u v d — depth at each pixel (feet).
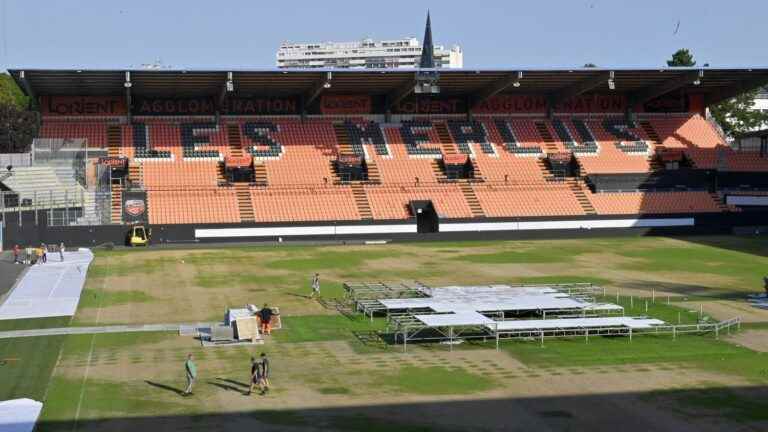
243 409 132.46
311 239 378.94
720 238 388.78
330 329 192.54
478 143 443.73
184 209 375.45
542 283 256.11
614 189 423.23
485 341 179.73
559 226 399.65
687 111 481.05
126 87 383.04
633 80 432.66
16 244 339.57
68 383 147.02
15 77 365.61
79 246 349.00
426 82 399.65
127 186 384.68
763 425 124.88
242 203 384.06
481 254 332.80
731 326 193.16
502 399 137.80
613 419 127.85
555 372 154.51
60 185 369.91
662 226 406.62
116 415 129.29
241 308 208.64
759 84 437.58
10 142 517.14
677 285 253.65
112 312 211.61
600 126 465.47
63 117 420.36
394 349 173.27
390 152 430.20
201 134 423.23
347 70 388.16
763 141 453.17
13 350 171.32
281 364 161.17
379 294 227.40
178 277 269.85
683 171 429.79
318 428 123.34
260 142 424.05
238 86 410.72
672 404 135.13
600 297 230.07
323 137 434.30
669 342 178.60
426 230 407.23
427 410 132.05
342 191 400.67
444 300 207.92
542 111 467.52
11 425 123.65
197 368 157.89
